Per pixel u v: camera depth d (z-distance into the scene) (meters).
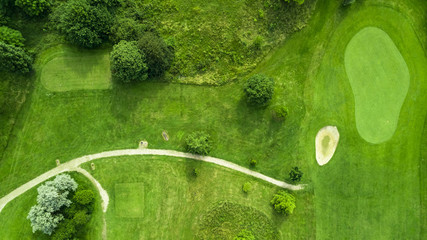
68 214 30.98
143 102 33.34
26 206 32.31
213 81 33.47
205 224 33.19
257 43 32.66
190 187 33.47
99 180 33.09
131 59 29.11
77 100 32.91
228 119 33.75
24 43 31.77
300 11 33.50
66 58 32.66
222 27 32.91
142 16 32.66
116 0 31.84
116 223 32.84
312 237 33.66
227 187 33.69
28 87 32.22
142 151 33.44
